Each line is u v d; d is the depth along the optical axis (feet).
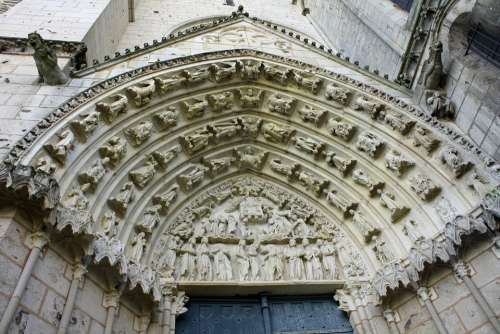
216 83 34.55
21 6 37.86
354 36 51.60
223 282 27.53
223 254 29.37
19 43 30.78
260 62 35.60
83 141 24.97
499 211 21.90
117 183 26.22
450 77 31.71
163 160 29.91
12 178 18.25
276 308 28.43
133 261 23.94
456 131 29.04
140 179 27.78
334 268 29.81
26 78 27.94
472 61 30.83
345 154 32.78
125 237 25.09
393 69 40.55
